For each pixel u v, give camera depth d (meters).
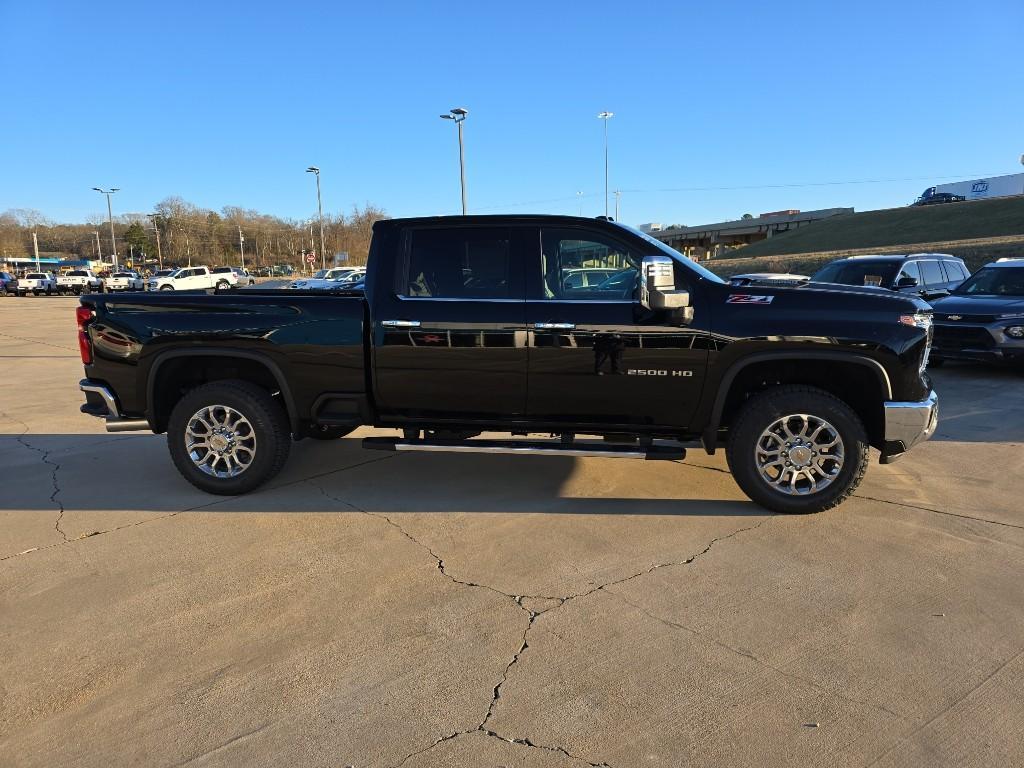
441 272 4.32
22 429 6.83
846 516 4.16
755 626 2.95
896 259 11.17
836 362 4.04
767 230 94.81
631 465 5.30
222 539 3.94
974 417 6.74
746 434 4.09
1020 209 47.69
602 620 3.01
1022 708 2.39
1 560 3.68
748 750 2.20
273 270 98.94
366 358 4.36
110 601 3.22
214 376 4.79
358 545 3.83
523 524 4.11
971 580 3.34
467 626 2.98
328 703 2.47
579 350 4.10
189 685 2.59
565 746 2.23
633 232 4.21
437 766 2.15
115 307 4.55
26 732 2.34
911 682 2.55
